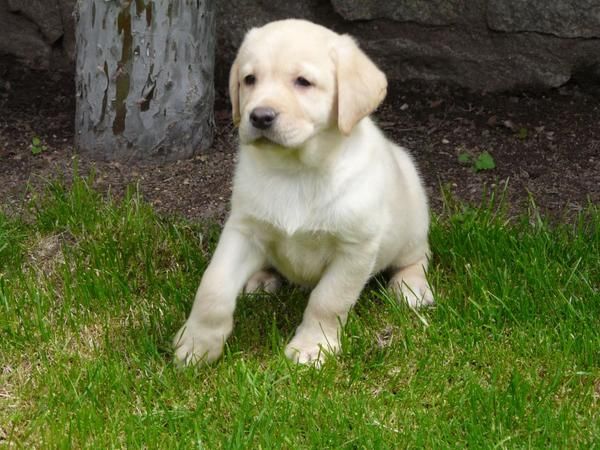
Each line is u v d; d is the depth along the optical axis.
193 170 1.78
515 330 1.48
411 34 1.97
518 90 1.97
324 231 1.43
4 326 1.47
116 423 1.35
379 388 1.42
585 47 1.93
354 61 1.39
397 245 1.52
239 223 1.44
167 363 1.44
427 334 1.48
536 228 1.64
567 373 1.42
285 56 1.37
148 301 1.53
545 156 1.82
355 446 1.34
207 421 1.36
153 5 1.73
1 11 2.03
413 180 1.56
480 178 1.78
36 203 1.70
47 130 1.88
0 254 1.59
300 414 1.37
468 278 1.57
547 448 1.33
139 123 1.78
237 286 1.44
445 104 1.95
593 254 1.60
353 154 1.42
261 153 1.41
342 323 1.47
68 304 1.50
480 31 1.95
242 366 1.41
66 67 2.04
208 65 1.80
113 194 1.72
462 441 1.34
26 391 1.40
